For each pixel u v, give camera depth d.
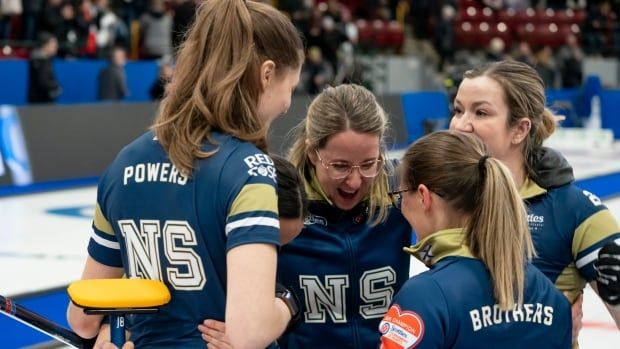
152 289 2.22
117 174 2.37
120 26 17.55
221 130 2.27
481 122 2.94
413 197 2.52
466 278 2.34
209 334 2.23
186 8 14.95
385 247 2.96
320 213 2.94
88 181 12.80
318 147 2.83
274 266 2.16
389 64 22.02
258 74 2.28
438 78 22.91
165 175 2.27
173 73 2.36
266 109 2.34
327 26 19.08
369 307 2.98
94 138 12.98
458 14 25.31
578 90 21.62
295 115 14.40
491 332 2.31
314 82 17.62
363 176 2.82
